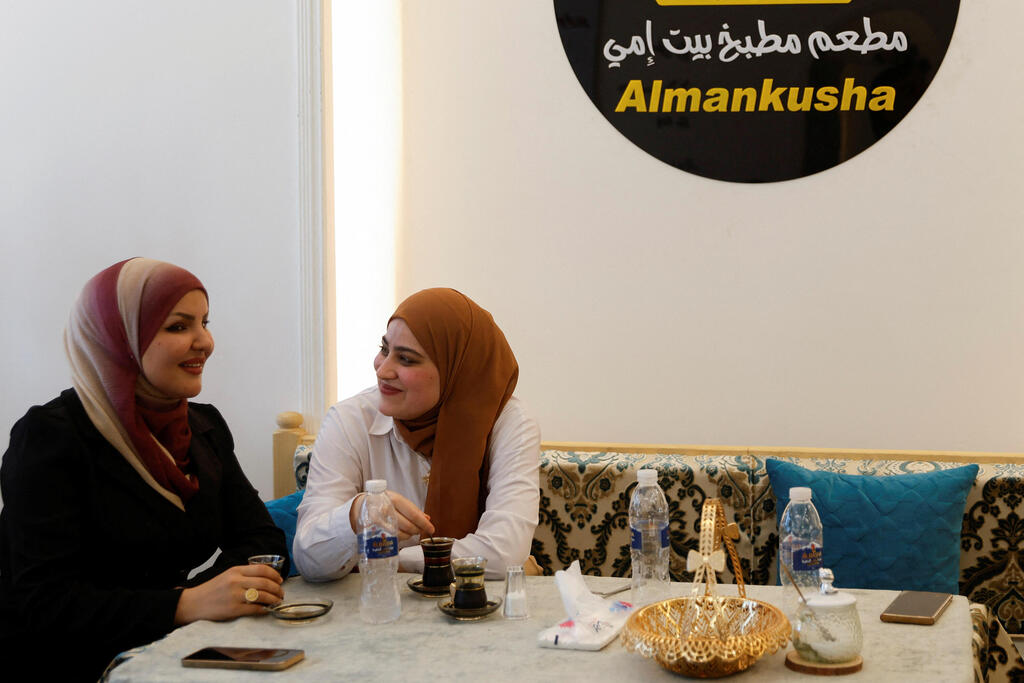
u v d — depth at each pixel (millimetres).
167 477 1888
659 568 1657
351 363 3525
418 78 3812
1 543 1802
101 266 3334
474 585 1575
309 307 3189
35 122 3361
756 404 3652
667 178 3660
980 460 2559
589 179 3711
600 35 3660
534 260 3764
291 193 3207
